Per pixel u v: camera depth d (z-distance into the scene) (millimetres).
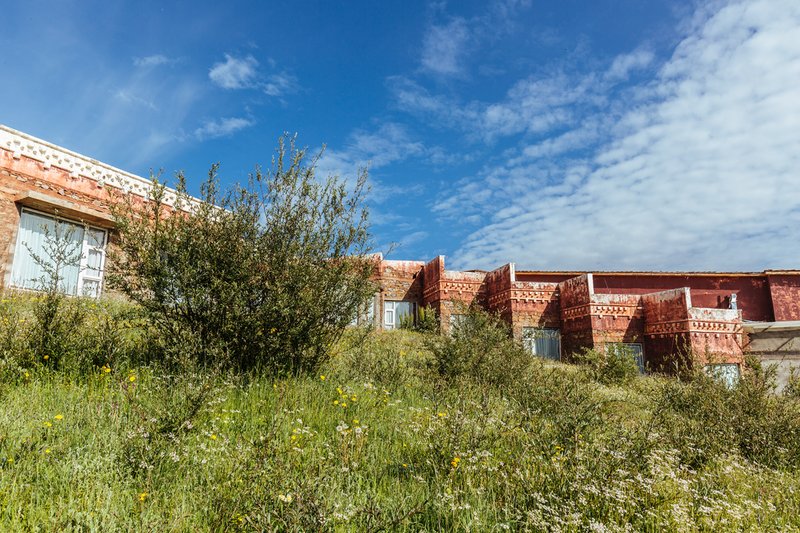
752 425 7352
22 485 3398
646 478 4574
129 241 7527
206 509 3422
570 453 4770
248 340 7535
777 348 20516
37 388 5652
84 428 4555
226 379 6590
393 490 4203
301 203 8328
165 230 7730
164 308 7402
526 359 12023
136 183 14977
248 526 3203
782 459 6773
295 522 3090
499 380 10234
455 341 11266
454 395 7934
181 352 6512
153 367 6781
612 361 16375
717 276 27656
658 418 6746
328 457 4387
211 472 4004
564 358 23797
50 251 13125
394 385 8500
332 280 8328
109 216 14148
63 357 6625
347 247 8562
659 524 3895
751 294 27594
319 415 5848
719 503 4461
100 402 5180
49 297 7363
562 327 24281
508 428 5766
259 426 5238
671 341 20922
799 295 27219
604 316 22422
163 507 3430
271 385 6988
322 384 7387
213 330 7469
